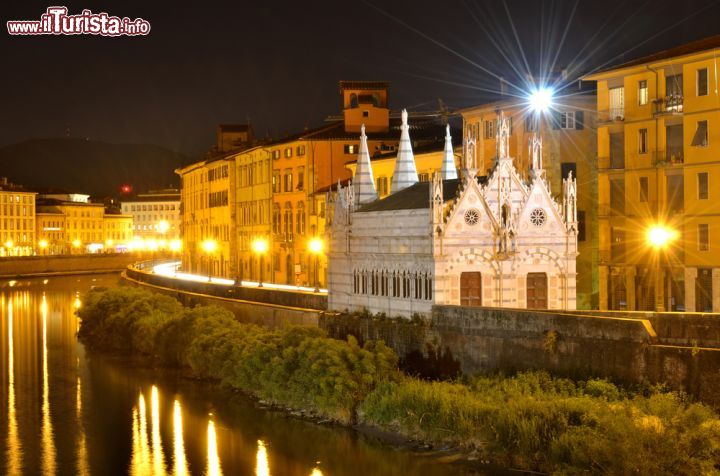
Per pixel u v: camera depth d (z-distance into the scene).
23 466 59.97
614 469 47.41
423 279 68.62
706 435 46.69
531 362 59.03
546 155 98.25
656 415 48.19
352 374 66.81
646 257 86.81
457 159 108.06
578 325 55.88
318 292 91.56
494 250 68.81
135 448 63.19
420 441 60.19
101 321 110.19
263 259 157.38
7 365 94.69
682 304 83.44
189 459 60.22
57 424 70.19
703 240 81.31
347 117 143.12
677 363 50.88
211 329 87.94
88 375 88.69
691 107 81.75
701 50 80.50
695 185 81.56
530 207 70.00
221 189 184.38
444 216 67.44
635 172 87.94
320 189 139.00
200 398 76.75
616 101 90.50
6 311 145.88
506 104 102.19
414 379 65.75
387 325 71.19
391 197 78.00
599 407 50.81
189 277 153.62
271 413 70.50
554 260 70.75
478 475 52.88
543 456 52.06
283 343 75.12
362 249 76.56
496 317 61.50
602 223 91.38
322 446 60.97
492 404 56.88
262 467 57.91
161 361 93.75
